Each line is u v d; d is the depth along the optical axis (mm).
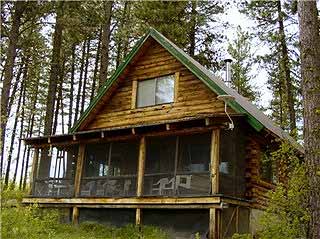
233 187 13945
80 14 21828
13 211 7848
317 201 8500
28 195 17328
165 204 13766
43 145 17672
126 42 29375
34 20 20375
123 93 18547
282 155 9750
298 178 8922
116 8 29641
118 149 17281
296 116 25078
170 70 17375
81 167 16641
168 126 14125
